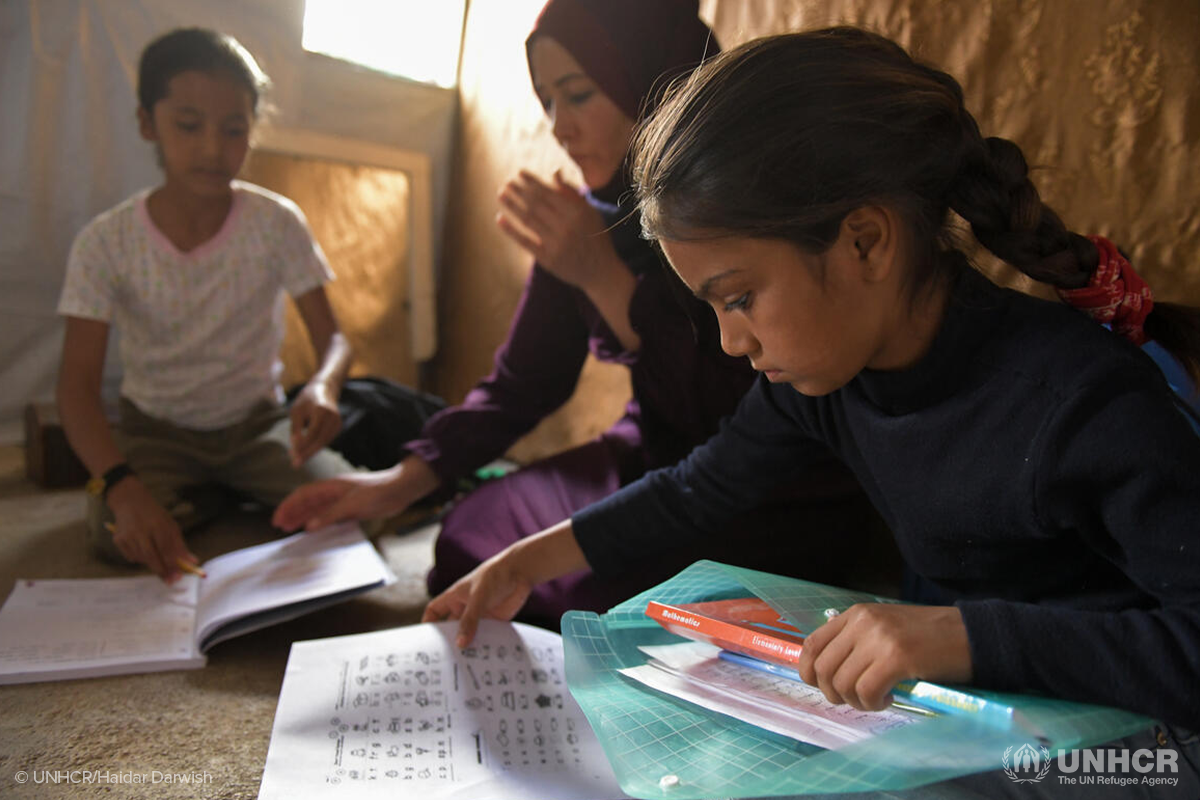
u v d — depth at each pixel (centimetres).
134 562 146
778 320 64
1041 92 121
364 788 73
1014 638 58
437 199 282
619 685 73
